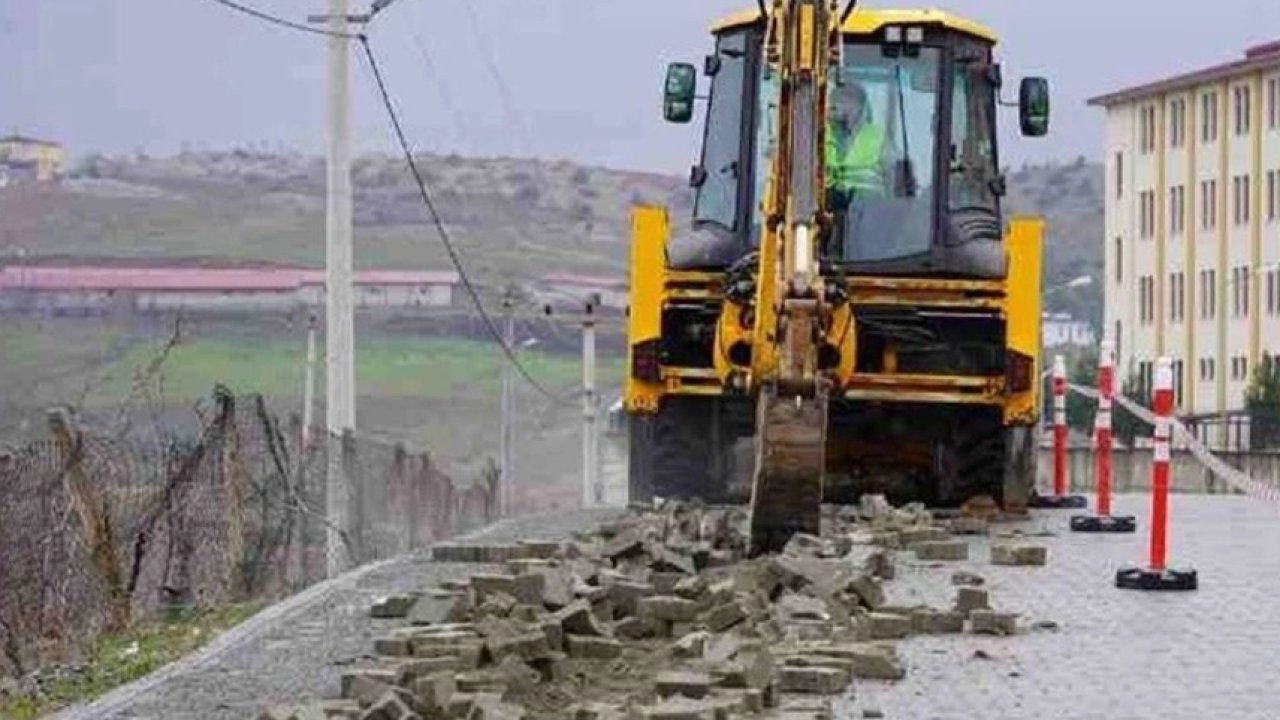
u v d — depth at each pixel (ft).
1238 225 558.97
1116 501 181.06
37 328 362.94
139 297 424.05
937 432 149.07
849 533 122.01
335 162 159.63
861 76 148.56
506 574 97.09
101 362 291.58
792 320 111.24
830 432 149.28
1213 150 570.87
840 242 145.07
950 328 145.69
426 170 604.49
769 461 111.04
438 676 72.59
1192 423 481.46
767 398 111.55
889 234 146.00
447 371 460.14
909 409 147.84
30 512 96.07
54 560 98.37
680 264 146.20
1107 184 624.18
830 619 90.99
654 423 148.25
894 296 144.56
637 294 145.89
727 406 147.23
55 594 98.48
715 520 125.18
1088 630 93.56
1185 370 581.12
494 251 573.74
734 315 134.82
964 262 144.77
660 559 107.96
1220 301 564.71
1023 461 148.36
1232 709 75.10
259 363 408.05
